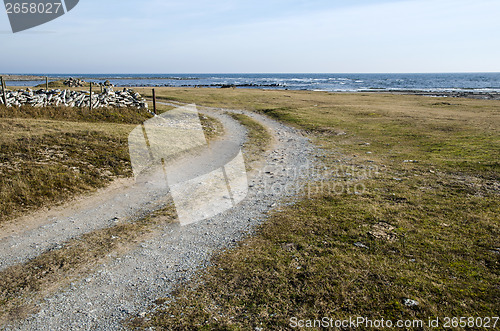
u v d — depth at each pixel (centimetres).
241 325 459
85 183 1179
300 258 648
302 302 505
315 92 7194
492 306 470
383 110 3556
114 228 868
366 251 661
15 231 839
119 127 1969
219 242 768
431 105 4097
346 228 780
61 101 2320
